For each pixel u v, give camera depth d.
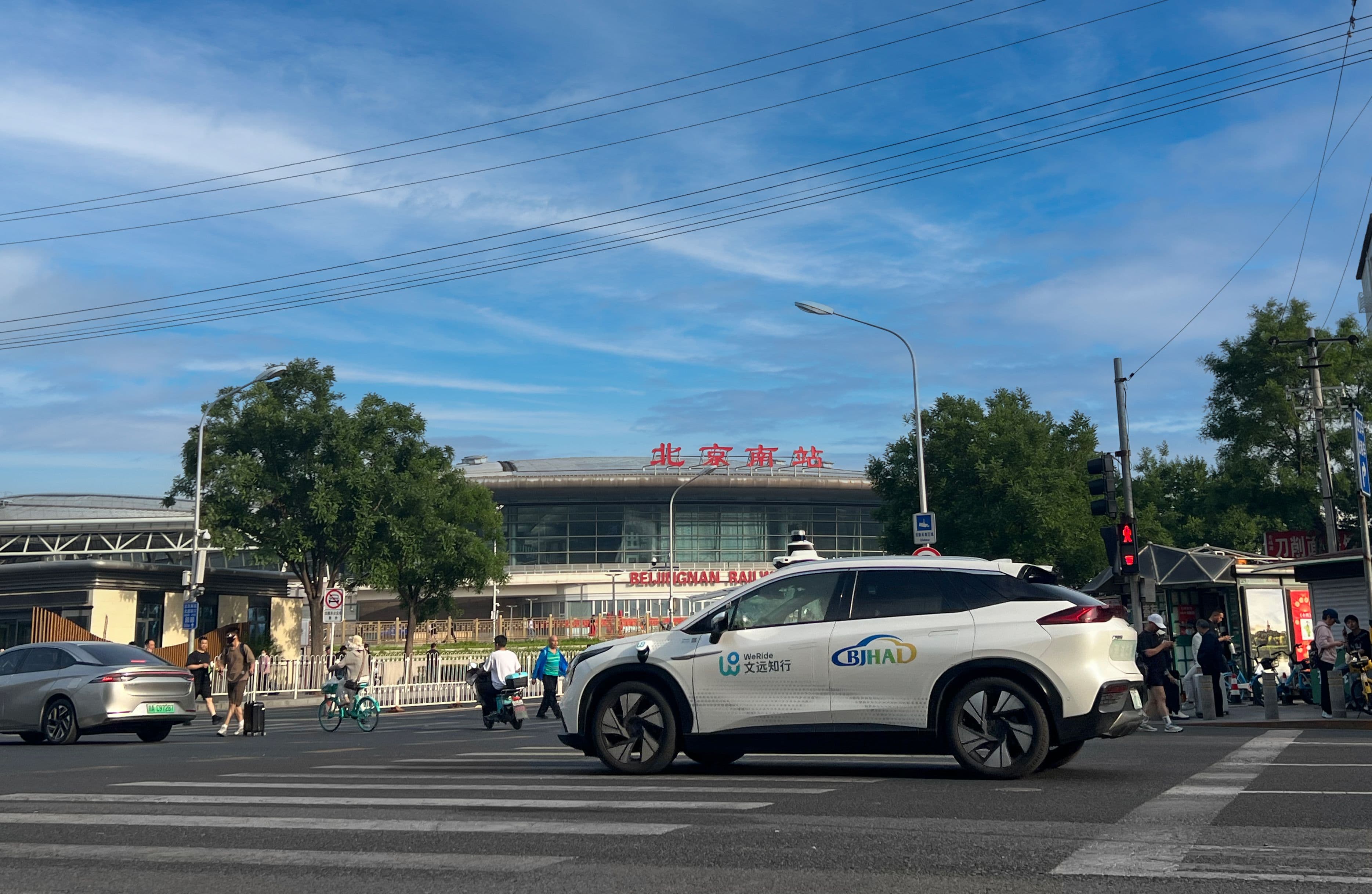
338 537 42.75
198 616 35.59
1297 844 5.60
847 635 9.08
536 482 81.00
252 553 46.56
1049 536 45.28
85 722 17.36
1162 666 17.08
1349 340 32.97
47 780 9.98
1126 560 19.22
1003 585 9.03
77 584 40.66
